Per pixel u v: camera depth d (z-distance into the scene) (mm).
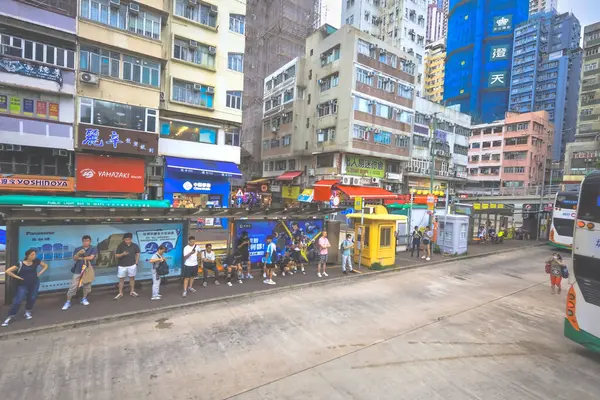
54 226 8281
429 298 10023
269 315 8031
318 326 7477
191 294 9062
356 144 30297
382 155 32344
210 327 7199
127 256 8477
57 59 16781
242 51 24266
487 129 58250
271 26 42844
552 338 7344
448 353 6395
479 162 58812
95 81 17516
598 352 6145
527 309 9320
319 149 32500
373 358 6070
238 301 8984
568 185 38562
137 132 19062
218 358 5867
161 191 21141
